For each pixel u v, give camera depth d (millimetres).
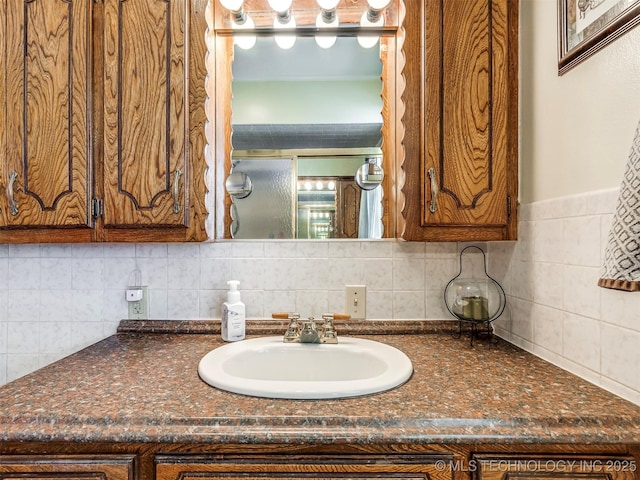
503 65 1034
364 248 1247
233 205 1297
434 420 645
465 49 1029
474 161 1028
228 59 1313
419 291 1240
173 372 858
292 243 1251
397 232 1229
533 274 998
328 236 1294
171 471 644
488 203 1034
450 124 1026
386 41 1315
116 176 1017
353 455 643
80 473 649
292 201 1306
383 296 1241
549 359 933
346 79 1327
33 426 645
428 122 1025
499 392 744
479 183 1031
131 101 1014
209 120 1097
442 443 634
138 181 1016
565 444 631
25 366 1244
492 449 640
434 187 1020
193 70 1036
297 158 1316
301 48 1322
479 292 1124
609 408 676
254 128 1319
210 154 1112
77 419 651
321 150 1318
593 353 792
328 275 1244
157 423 643
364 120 1322
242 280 1244
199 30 1039
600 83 774
